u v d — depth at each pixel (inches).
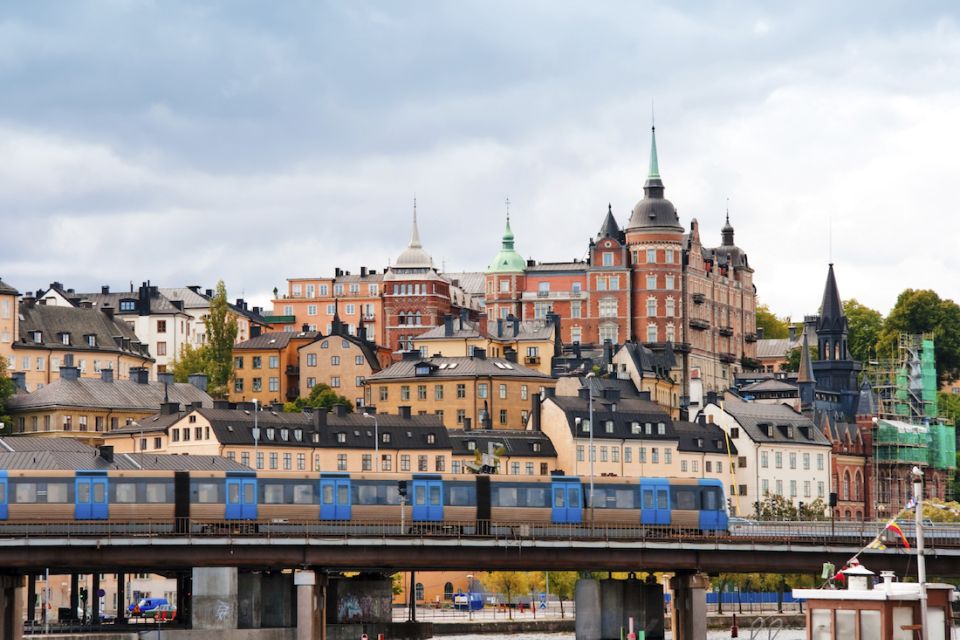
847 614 5182.1
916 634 5137.8
